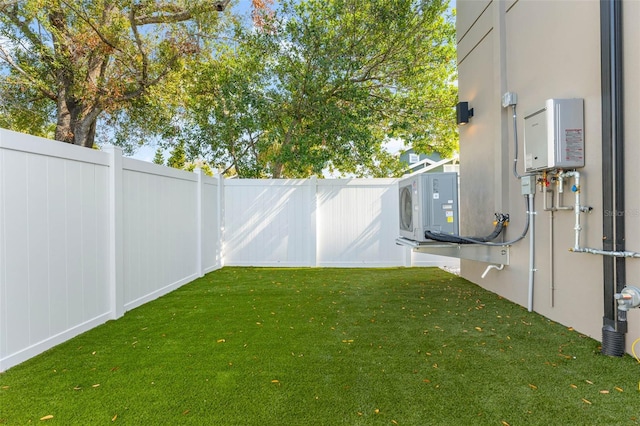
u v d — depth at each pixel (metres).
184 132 9.10
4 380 2.44
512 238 4.40
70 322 3.31
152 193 4.84
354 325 3.60
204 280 6.05
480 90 5.18
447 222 4.38
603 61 2.75
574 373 2.46
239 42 8.47
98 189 3.76
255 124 7.97
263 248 7.57
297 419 1.96
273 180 7.57
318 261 7.57
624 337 2.73
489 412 2.00
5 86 7.68
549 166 3.19
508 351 2.87
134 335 3.35
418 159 17.42
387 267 7.52
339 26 7.80
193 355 2.85
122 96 8.16
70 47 7.53
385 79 8.72
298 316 3.93
